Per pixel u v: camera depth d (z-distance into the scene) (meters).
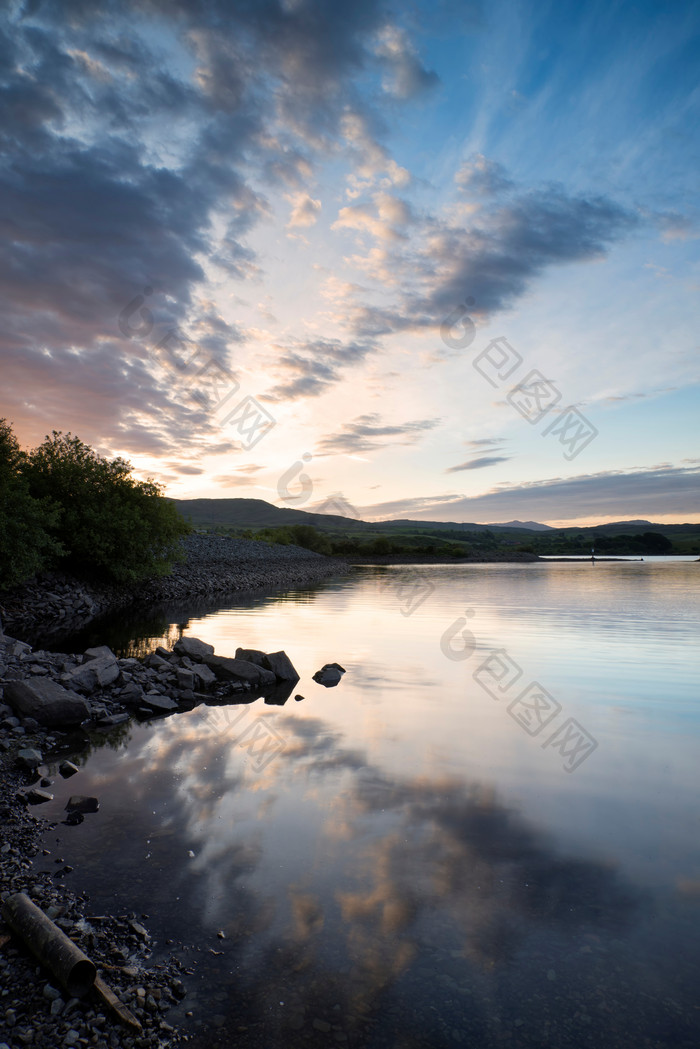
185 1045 3.45
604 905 4.81
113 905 4.77
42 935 4.18
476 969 4.08
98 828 6.12
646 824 6.26
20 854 5.57
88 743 9.06
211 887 5.02
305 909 4.72
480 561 111.75
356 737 9.18
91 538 31.08
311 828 6.10
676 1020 3.66
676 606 30.05
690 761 8.17
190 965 4.10
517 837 5.95
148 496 33.97
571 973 4.06
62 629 21.25
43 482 30.83
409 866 5.37
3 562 23.61
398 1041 3.48
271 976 4.00
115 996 3.78
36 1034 3.51
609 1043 3.48
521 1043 3.47
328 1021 3.63
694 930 4.52
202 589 41.34
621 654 16.59
